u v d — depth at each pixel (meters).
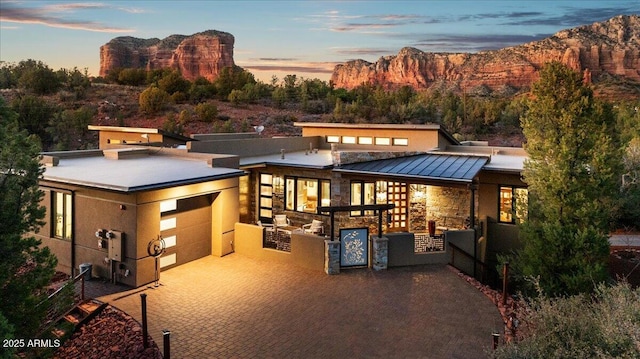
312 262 14.94
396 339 10.16
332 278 14.08
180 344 9.81
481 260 17.78
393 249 15.22
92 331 10.65
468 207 19.42
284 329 10.61
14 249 8.55
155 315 11.24
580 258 13.20
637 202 24.73
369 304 12.11
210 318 11.14
